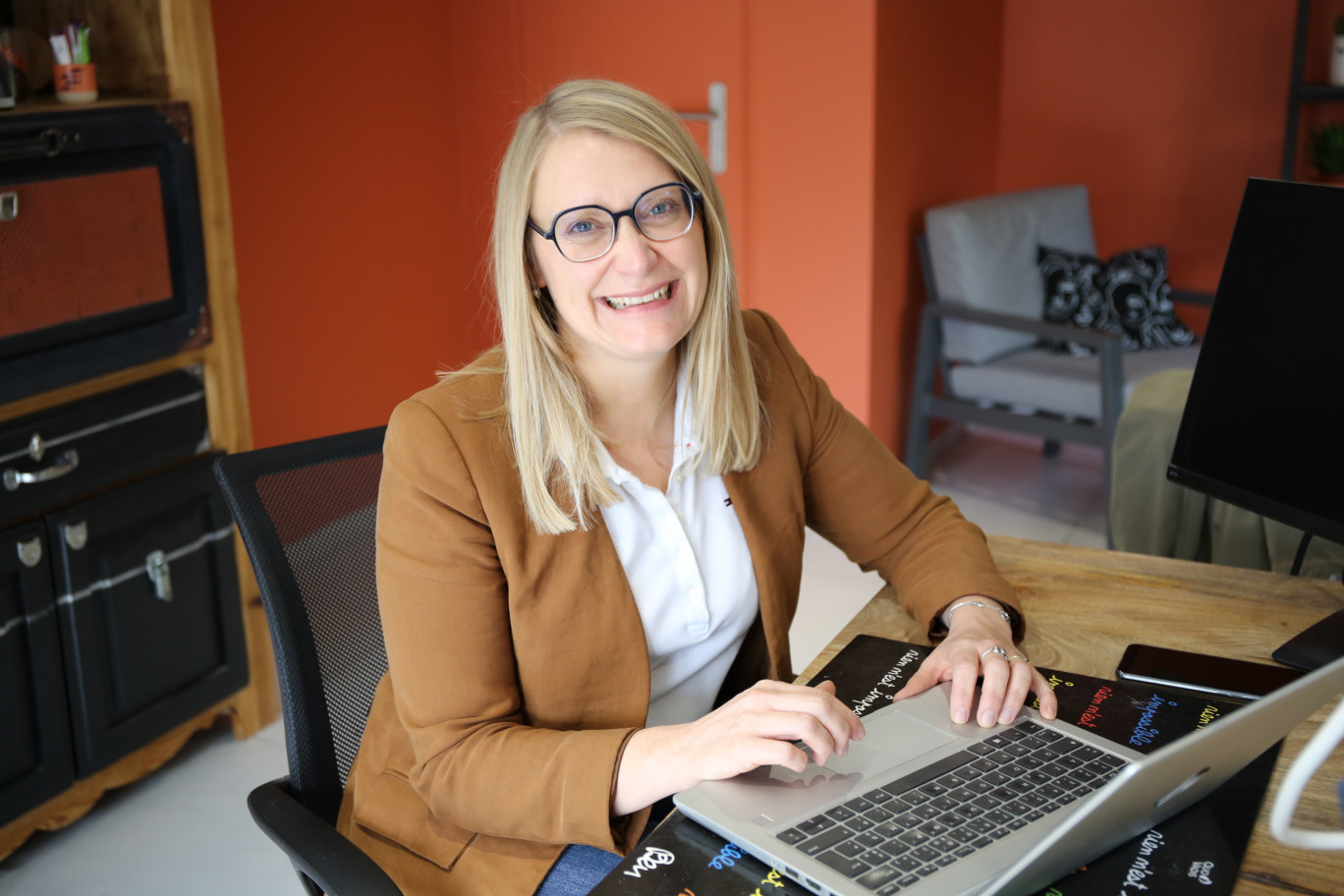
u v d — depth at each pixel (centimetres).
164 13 200
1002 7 420
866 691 104
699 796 85
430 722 104
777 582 123
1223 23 395
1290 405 109
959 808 83
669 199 107
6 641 184
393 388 352
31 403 184
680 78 343
